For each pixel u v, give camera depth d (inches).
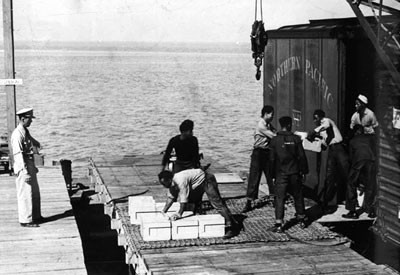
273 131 434.9
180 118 2095.2
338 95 420.8
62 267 357.4
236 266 321.7
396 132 383.9
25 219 427.5
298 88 477.1
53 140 1626.5
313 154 454.6
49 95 2748.5
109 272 518.0
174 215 366.0
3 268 354.0
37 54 6904.5
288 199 449.1
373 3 367.6
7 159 618.8
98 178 567.8
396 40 362.3
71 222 442.0
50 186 547.8
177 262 326.6
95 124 1926.7
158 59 6122.1
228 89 3169.3
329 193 425.7
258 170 424.8
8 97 586.2
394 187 386.3
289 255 339.9
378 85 402.0
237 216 416.2
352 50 424.2
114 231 601.0
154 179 539.8
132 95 2812.5
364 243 419.2
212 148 1514.5
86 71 4188.0
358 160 404.2
